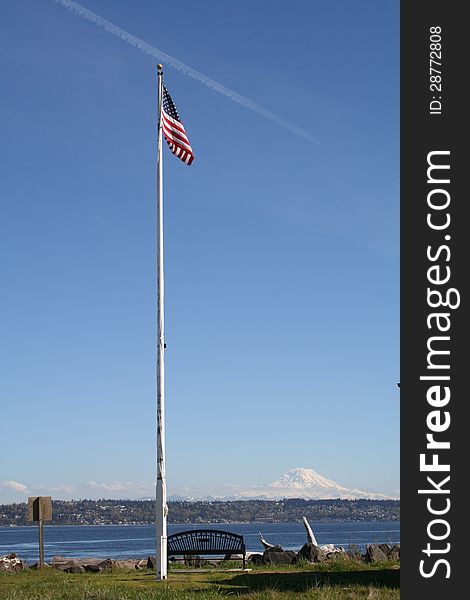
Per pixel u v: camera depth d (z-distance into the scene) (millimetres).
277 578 18297
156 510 18750
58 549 92312
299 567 21688
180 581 18125
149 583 17672
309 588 15656
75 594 15477
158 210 19734
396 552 23766
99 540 146250
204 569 21422
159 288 19406
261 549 82438
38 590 16250
